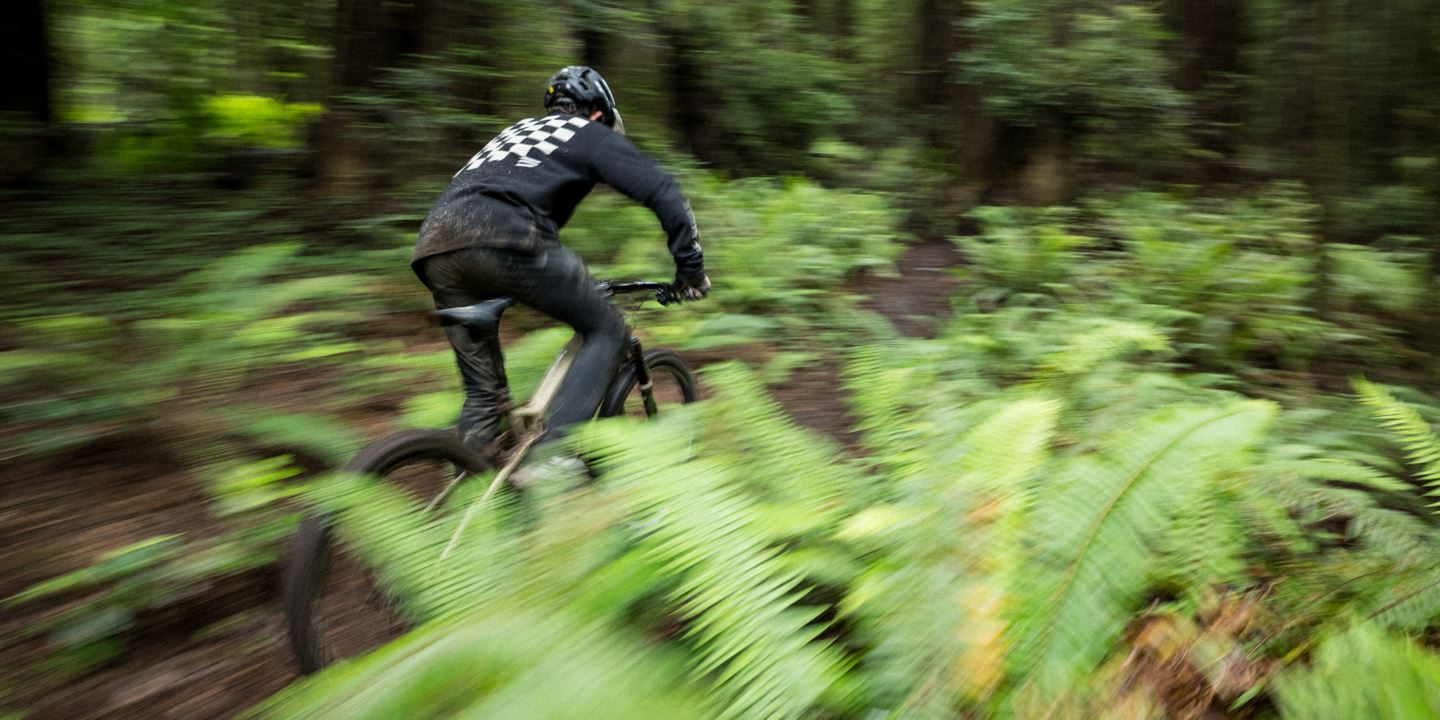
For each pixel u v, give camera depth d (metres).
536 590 1.56
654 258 5.81
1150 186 8.52
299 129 7.62
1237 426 1.95
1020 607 1.58
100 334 3.74
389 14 6.38
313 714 1.25
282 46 7.46
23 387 3.54
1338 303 5.13
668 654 1.47
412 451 2.37
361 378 4.24
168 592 2.67
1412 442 2.59
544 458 2.68
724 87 8.70
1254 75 8.69
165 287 4.44
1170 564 1.92
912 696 1.47
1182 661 1.83
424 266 2.86
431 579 1.92
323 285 4.17
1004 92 8.25
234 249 5.38
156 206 5.91
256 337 3.93
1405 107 5.62
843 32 10.37
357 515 2.05
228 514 3.15
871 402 3.00
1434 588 1.95
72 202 5.84
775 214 6.77
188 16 7.21
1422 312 4.72
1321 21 5.70
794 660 1.48
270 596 2.79
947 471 1.96
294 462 3.54
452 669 1.31
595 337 2.98
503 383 2.85
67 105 7.80
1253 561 2.26
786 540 2.02
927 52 9.24
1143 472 1.82
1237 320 4.94
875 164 8.58
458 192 2.81
